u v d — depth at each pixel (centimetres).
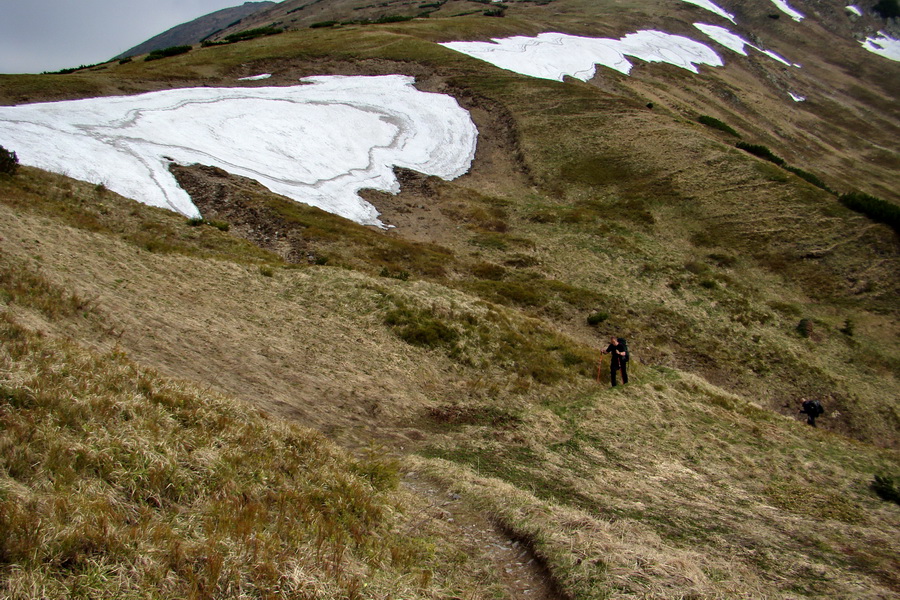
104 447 712
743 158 5066
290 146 4566
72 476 637
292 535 702
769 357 3100
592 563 804
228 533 646
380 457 1250
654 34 10938
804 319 3469
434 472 1185
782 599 801
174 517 651
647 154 5294
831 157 7975
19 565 486
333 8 17475
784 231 4222
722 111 8131
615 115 6022
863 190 6969
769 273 3922
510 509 996
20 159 2834
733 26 12862
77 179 2889
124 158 3359
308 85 6069
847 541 1112
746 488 1391
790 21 13962
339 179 4422
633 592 737
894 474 1641
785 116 8975
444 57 7262
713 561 902
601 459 1449
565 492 1204
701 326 3288
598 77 7981
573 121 5934
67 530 540
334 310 2084
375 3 16750
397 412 1576
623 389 2027
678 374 2364
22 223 1922
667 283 3688
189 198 3250
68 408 763
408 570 743
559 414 1738
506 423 1642
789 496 1370
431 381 1816
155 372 1105
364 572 685
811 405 2609
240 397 1327
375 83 6412
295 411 1379
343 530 775
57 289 1478
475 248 3862
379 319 2080
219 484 763
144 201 2995
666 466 1452
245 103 5009
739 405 2186
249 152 4234
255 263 2386
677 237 4284
